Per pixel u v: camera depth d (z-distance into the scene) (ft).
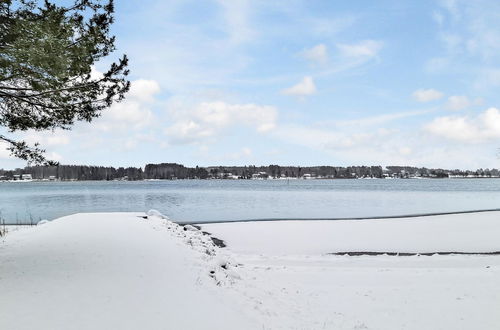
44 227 46.09
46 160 33.35
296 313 30.32
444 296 35.29
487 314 30.50
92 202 181.88
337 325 28.22
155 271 29.14
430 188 371.97
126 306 21.65
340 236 74.33
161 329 19.27
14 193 308.60
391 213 121.70
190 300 24.39
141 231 43.86
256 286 36.55
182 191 323.98
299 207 147.54
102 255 31.99
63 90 30.50
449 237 72.59
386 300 34.40
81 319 19.34
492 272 44.21
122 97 34.55
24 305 20.66
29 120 32.76
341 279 42.14
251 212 127.34
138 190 361.71
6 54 25.36
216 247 59.31
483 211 114.11
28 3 27.91
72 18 29.76
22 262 29.32
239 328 21.99
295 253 60.23
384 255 57.98
